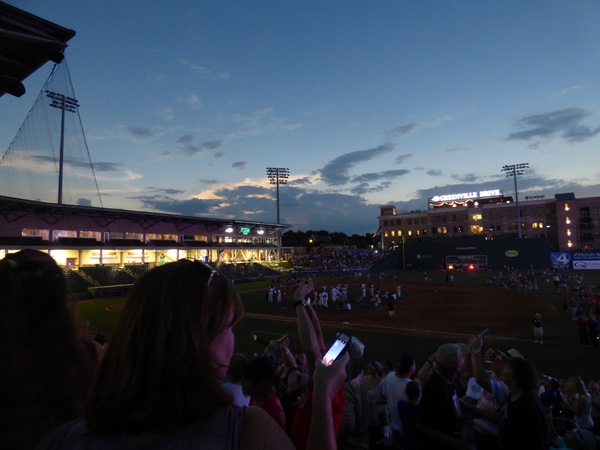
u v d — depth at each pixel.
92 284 49.34
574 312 29.11
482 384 5.21
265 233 87.12
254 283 66.25
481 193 123.94
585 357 18.70
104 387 1.32
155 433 1.22
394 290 52.56
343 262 97.69
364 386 3.53
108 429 1.23
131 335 1.30
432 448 3.82
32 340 1.68
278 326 28.67
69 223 52.41
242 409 1.35
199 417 1.23
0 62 7.45
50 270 1.83
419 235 119.00
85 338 2.23
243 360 3.94
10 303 1.65
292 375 4.86
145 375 1.25
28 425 1.63
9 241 44.12
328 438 1.63
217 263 71.62
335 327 28.19
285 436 1.32
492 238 93.06
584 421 7.14
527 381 3.85
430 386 3.96
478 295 45.31
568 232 101.12
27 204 43.44
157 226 64.50
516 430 3.71
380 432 7.24
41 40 7.05
